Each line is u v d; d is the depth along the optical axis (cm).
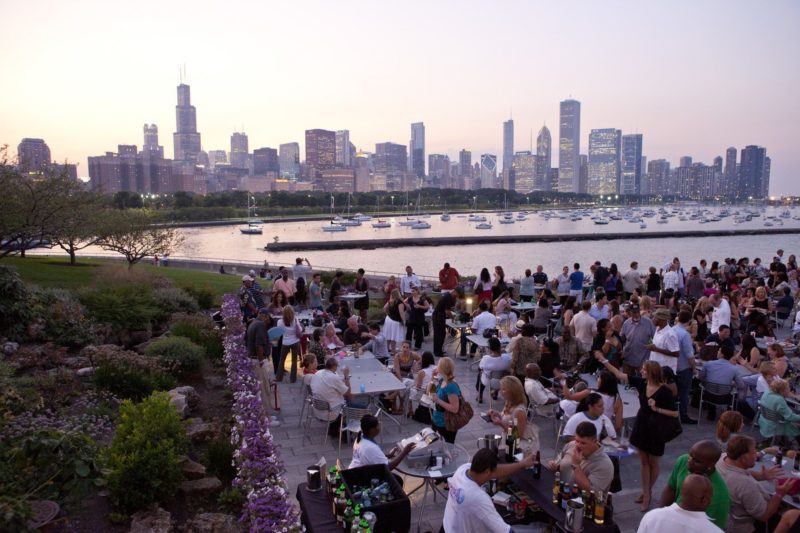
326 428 1034
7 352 1236
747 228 15088
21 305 1368
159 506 728
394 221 19475
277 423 1048
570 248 9881
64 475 653
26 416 869
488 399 1191
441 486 780
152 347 1291
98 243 3080
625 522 716
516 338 1145
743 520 587
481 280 1909
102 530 670
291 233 14188
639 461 905
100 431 909
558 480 602
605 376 809
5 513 547
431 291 2356
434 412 841
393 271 6756
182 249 8406
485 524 481
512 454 671
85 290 1711
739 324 1573
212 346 1446
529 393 939
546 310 1561
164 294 1945
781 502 604
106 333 1486
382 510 564
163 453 742
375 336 1315
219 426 955
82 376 1159
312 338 1313
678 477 564
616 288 2195
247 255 8562
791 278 2098
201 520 684
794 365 1202
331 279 2866
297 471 859
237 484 713
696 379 1127
